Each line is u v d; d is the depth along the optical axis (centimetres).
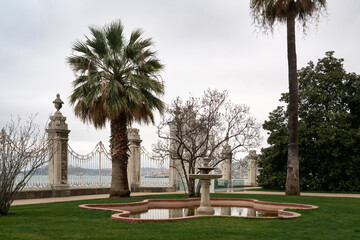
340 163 2734
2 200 1119
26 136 1195
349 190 2728
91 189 2200
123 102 1784
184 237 793
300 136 2830
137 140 2527
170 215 1304
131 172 2486
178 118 2088
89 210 1241
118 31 1903
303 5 2142
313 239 791
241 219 1068
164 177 2598
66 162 2044
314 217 1130
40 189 1922
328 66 3014
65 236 790
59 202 1594
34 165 1197
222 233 847
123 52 1912
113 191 1852
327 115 2764
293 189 2117
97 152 2266
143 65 1878
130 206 1450
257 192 2605
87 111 1844
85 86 1812
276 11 2202
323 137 2697
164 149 2184
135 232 845
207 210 1391
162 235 812
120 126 1888
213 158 2130
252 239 784
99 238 771
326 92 2898
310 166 2891
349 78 2891
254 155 3628
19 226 909
